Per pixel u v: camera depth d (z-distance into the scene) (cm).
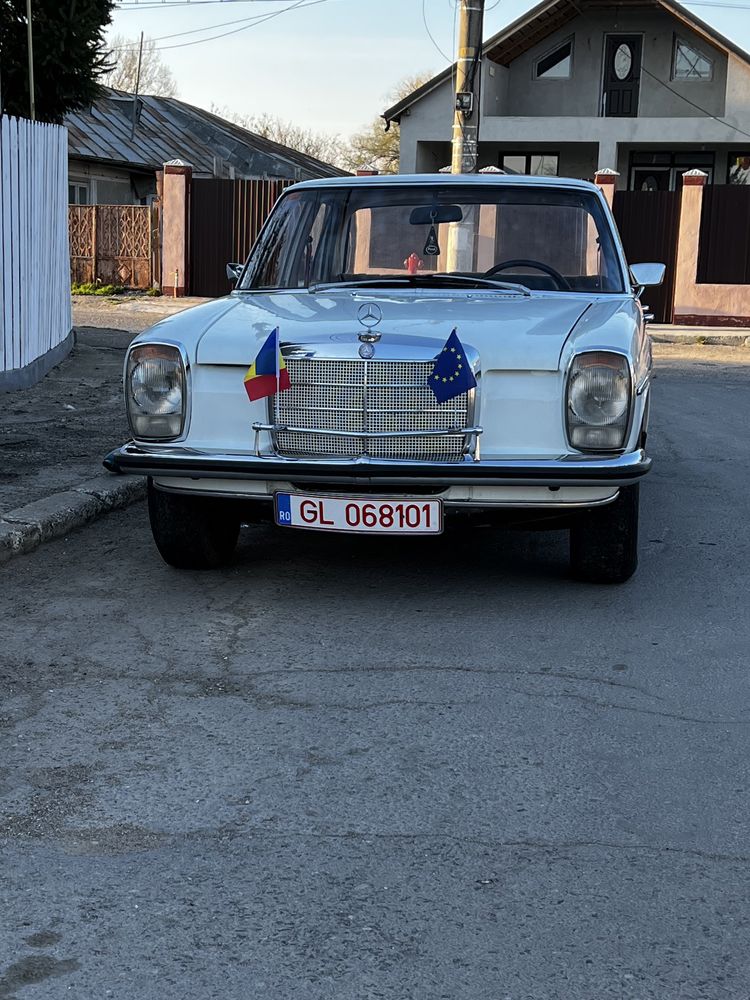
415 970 251
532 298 560
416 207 605
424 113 3331
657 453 911
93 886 282
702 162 3453
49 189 1231
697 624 488
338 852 300
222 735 372
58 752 358
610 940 262
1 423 900
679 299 2284
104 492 660
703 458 891
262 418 486
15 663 433
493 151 3581
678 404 1223
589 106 3500
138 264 2527
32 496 649
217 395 489
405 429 474
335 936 263
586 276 585
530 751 362
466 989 244
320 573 557
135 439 500
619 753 362
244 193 2439
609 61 3481
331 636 467
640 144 3406
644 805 328
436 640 464
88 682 416
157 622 481
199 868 291
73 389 1095
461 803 327
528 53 3512
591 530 517
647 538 635
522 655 448
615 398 470
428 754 359
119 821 315
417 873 290
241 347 488
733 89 3194
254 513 514
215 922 268
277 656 444
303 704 397
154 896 278
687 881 288
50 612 492
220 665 434
